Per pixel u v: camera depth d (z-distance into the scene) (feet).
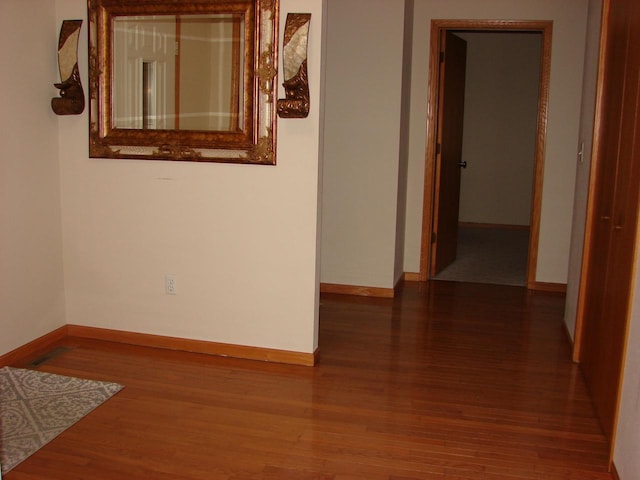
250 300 11.08
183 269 11.33
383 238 15.76
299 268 10.75
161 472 7.41
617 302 8.29
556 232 16.71
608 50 10.59
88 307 11.96
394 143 15.40
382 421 8.88
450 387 10.18
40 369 10.48
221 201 10.93
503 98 27.68
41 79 11.06
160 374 10.39
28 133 10.84
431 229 17.79
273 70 10.27
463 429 8.71
